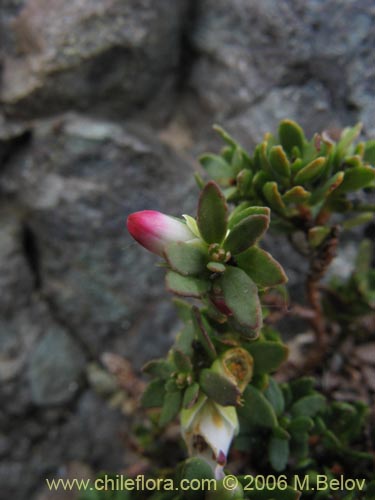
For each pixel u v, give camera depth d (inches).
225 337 3.0
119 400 5.4
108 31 4.8
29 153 5.2
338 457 3.6
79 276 5.3
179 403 2.9
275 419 2.9
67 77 4.9
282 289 3.2
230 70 5.0
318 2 4.5
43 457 5.4
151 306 5.3
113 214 5.1
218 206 2.4
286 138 3.1
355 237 4.7
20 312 5.4
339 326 4.3
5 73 5.1
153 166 5.1
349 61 4.5
